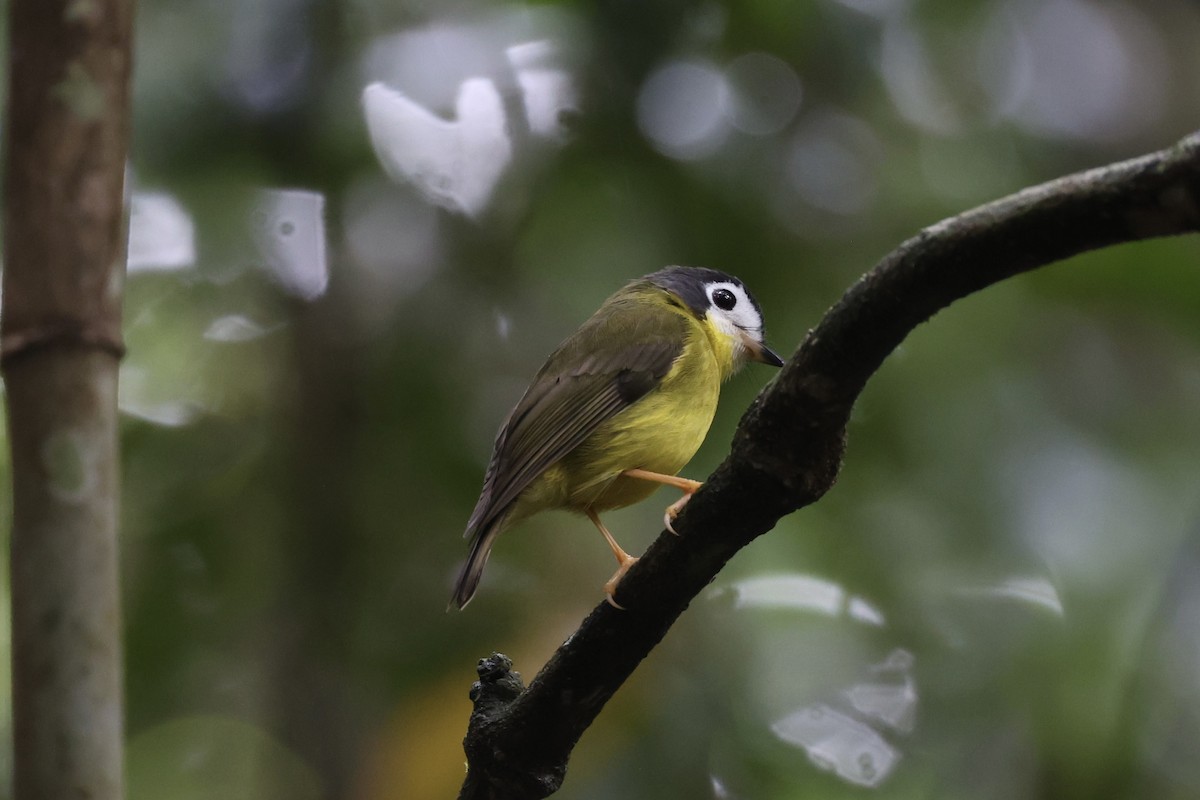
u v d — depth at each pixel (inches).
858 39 424.5
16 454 132.1
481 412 435.2
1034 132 467.8
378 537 431.8
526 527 420.5
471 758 213.5
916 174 431.5
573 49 390.9
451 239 436.5
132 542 427.2
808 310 414.6
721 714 399.2
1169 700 385.1
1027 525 421.1
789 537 409.1
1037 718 400.2
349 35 398.0
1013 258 159.6
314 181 414.0
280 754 415.5
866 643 414.0
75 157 134.7
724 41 410.3
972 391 418.9
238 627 433.1
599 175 414.0
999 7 465.4
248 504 440.1
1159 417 450.3
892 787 400.5
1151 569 416.5
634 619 199.9
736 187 412.5
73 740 128.9
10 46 136.2
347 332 446.0
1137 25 537.6
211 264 425.1
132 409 445.4
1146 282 414.9
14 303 133.5
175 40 396.2
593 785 384.5
